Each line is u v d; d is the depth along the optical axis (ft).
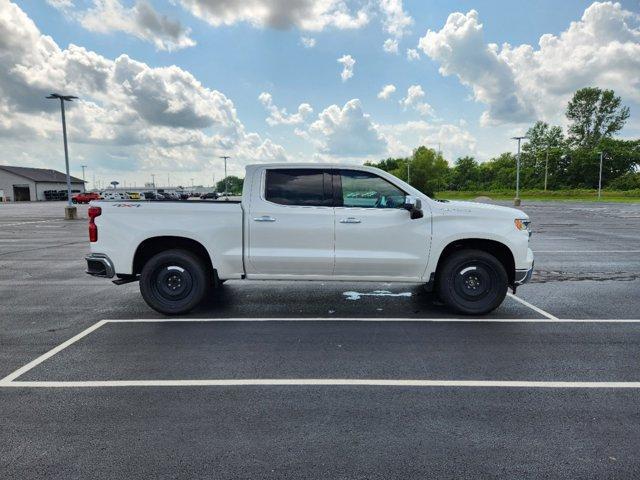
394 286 25.36
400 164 451.94
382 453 9.26
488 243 19.60
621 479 8.41
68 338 16.62
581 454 9.23
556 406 11.35
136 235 19.07
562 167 376.89
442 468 8.75
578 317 19.26
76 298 22.98
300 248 18.99
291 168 19.31
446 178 419.54
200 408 11.24
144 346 15.74
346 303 21.63
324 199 19.10
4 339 16.52
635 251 39.91
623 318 19.11
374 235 18.83
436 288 19.94
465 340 16.31
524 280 19.24
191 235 18.99
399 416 10.82
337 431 10.13
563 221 77.51
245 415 10.87
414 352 15.11
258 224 18.94
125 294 23.89
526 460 9.02
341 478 8.43
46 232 60.80
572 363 14.16
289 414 10.92
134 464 8.87
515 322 18.52
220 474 8.56
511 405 11.40
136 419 10.67
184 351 15.24
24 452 9.28
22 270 31.22
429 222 18.84
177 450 9.36
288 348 15.51
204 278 19.33
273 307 20.88
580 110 380.58
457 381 12.84
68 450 9.37
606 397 11.86
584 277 28.09
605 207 136.56
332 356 14.76
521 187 385.91
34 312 20.27
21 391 12.21
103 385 12.58
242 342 16.11
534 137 396.57
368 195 19.16
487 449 9.41
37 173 279.90
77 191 279.69
